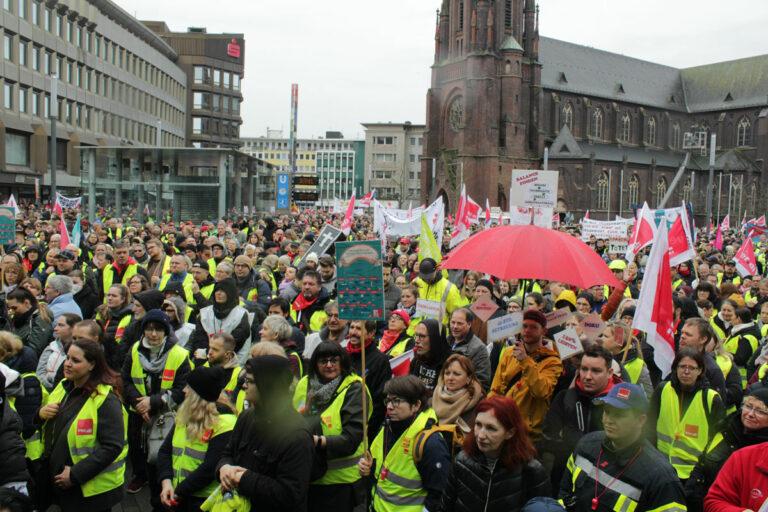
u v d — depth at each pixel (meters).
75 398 7.05
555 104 105.31
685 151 120.12
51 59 62.44
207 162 36.62
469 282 14.04
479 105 93.12
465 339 8.74
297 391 7.45
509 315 7.80
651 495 5.23
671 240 14.52
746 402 6.04
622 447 5.42
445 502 5.67
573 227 41.34
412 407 6.38
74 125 68.25
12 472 6.44
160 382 8.54
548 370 7.69
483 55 92.94
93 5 71.69
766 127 113.12
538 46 102.69
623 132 115.50
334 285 12.61
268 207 52.59
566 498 5.75
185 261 13.23
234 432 5.90
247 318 9.80
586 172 100.69
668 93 123.81
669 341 8.30
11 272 11.67
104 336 9.34
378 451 6.93
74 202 35.44
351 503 7.11
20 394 7.61
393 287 13.66
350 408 6.92
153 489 8.60
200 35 116.12
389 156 187.00
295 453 5.57
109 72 76.81
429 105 100.75
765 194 109.00
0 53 53.56
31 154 59.81
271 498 5.46
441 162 96.56
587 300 12.48
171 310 9.93
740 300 13.49
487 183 92.81
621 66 119.00
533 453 5.50
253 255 16.98
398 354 9.96
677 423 7.42
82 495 6.87
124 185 37.09
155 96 94.75
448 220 57.50
